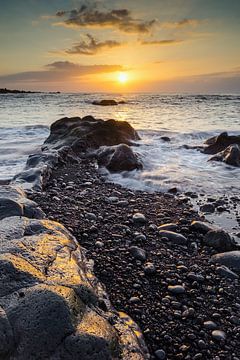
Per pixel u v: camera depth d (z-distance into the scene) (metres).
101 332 3.17
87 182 10.93
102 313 3.72
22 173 10.61
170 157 15.00
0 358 2.76
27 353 2.83
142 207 8.76
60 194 9.47
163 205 9.02
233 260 5.80
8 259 3.66
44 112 43.03
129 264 5.59
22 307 3.08
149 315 4.42
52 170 12.04
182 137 21.03
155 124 29.02
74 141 15.79
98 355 2.98
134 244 6.38
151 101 81.06
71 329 3.02
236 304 4.74
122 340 3.48
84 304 3.52
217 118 34.50
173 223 7.57
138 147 17.00
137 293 4.86
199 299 4.80
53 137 18.09
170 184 10.99
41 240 4.45
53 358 2.84
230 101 78.56
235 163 13.30
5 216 5.87
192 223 7.29
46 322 2.98
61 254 4.26
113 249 6.08
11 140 20.30
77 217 7.58
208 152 15.87
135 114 40.28
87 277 4.38
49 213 7.68
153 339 4.04
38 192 9.37
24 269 3.59
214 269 5.63
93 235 6.64
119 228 7.07
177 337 4.08
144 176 11.81
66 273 3.81
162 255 6.02
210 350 3.91
